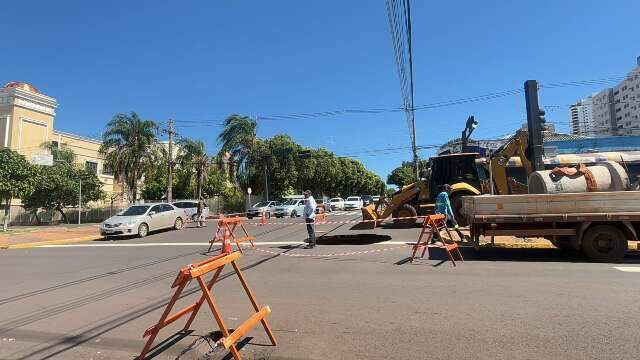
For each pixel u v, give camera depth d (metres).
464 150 27.14
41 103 46.53
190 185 47.72
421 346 5.07
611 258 10.55
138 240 19.66
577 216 10.71
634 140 37.06
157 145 41.84
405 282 8.52
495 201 11.23
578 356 4.68
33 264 12.55
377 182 125.12
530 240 13.89
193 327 5.99
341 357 4.81
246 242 16.33
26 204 38.00
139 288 8.75
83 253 15.00
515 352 4.82
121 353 5.14
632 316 5.99
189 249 15.25
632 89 107.12
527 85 14.83
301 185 55.41
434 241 13.58
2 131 43.88
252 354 4.97
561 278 8.55
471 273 9.25
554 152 31.80
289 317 6.34
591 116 88.12
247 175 47.09
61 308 7.30
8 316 6.87
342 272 9.75
